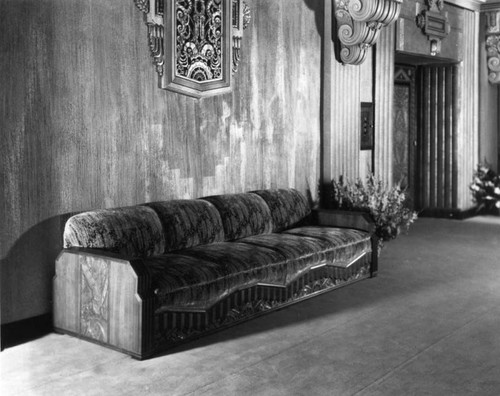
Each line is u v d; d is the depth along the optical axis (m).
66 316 4.68
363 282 6.34
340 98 7.74
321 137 7.55
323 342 4.61
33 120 4.67
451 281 6.38
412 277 6.55
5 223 4.55
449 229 9.55
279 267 5.30
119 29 5.23
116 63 5.22
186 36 5.73
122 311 4.30
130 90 5.35
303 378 3.96
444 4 9.98
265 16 6.66
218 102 6.19
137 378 3.94
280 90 6.91
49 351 4.39
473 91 10.88
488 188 11.09
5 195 4.54
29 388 3.79
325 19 7.43
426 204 10.91
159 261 4.81
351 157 8.00
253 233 6.12
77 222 4.73
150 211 5.23
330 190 7.52
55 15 4.75
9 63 4.50
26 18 4.58
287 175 7.09
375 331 4.86
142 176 5.50
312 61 7.33
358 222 6.62
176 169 5.80
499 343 4.59
